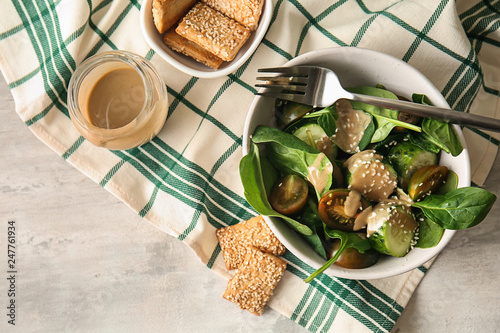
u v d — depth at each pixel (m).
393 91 0.51
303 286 0.57
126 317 0.60
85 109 0.54
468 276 0.58
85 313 0.60
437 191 0.49
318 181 0.48
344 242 0.47
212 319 0.59
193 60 0.56
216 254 0.58
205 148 0.57
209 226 0.57
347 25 0.56
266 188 0.49
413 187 0.48
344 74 0.51
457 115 0.47
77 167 0.57
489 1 0.57
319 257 0.50
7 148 0.60
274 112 0.51
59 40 0.56
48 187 0.60
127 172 0.57
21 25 0.57
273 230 0.49
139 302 0.60
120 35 0.57
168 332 0.60
